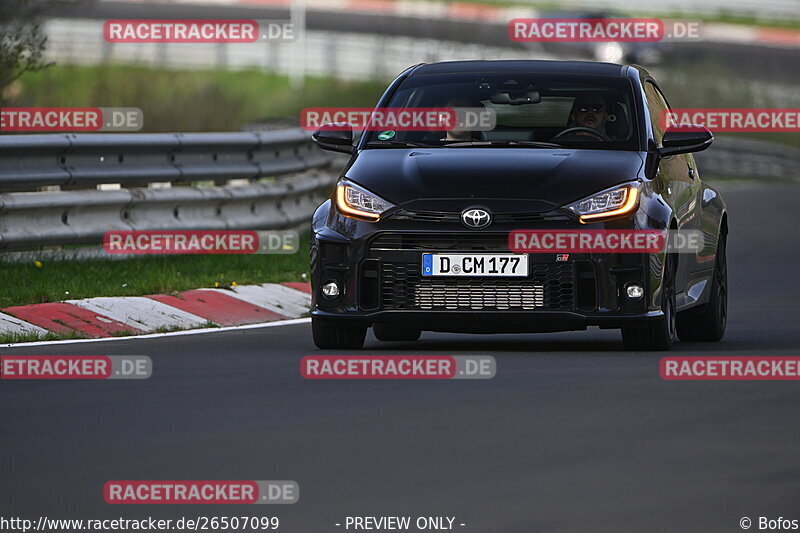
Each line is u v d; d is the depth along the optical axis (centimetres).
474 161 3484
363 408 2672
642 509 1927
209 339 3809
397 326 3775
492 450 2292
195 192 5394
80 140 4922
